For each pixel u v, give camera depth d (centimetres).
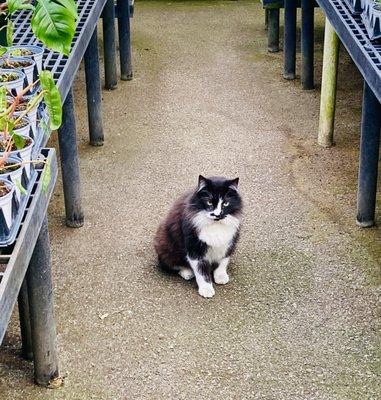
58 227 234
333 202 248
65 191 230
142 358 174
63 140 224
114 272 209
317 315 189
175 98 345
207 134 306
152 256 218
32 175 145
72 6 140
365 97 219
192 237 195
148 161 282
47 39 139
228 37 438
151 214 243
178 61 396
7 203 122
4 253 123
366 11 209
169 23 465
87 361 173
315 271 209
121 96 348
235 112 329
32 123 154
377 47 196
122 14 357
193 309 192
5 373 170
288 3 355
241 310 192
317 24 455
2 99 137
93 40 279
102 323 186
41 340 161
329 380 166
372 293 198
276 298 197
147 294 199
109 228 234
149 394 162
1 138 147
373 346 177
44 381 165
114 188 261
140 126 314
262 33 445
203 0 518
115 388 164
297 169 273
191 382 166
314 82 363
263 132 307
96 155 287
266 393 162
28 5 144
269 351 176
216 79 370
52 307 162
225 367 171
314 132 306
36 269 155
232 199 195
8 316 111
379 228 231
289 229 231
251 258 216
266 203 248
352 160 279
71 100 221
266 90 355
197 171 273
